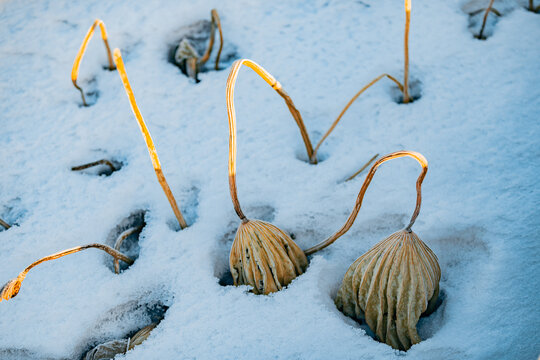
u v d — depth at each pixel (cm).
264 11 113
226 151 99
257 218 94
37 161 99
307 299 86
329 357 82
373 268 82
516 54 104
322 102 102
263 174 96
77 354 87
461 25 109
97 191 96
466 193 91
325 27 110
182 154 99
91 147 101
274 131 100
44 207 95
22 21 113
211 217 93
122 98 104
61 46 109
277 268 85
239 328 85
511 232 87
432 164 95
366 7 112
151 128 102
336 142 99
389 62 105
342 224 92
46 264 90
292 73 106
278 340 84
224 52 111
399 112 100
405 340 83
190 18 113
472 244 89
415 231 90
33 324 86
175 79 107
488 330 82
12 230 93
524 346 80
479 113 99
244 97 104
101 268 90
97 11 112
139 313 89
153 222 93
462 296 84
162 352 84
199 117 102
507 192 91
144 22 111
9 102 105
